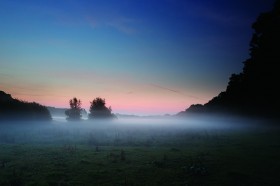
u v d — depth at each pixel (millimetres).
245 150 21781
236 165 15852
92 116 73750
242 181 12656
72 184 12312
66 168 15273
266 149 22203
